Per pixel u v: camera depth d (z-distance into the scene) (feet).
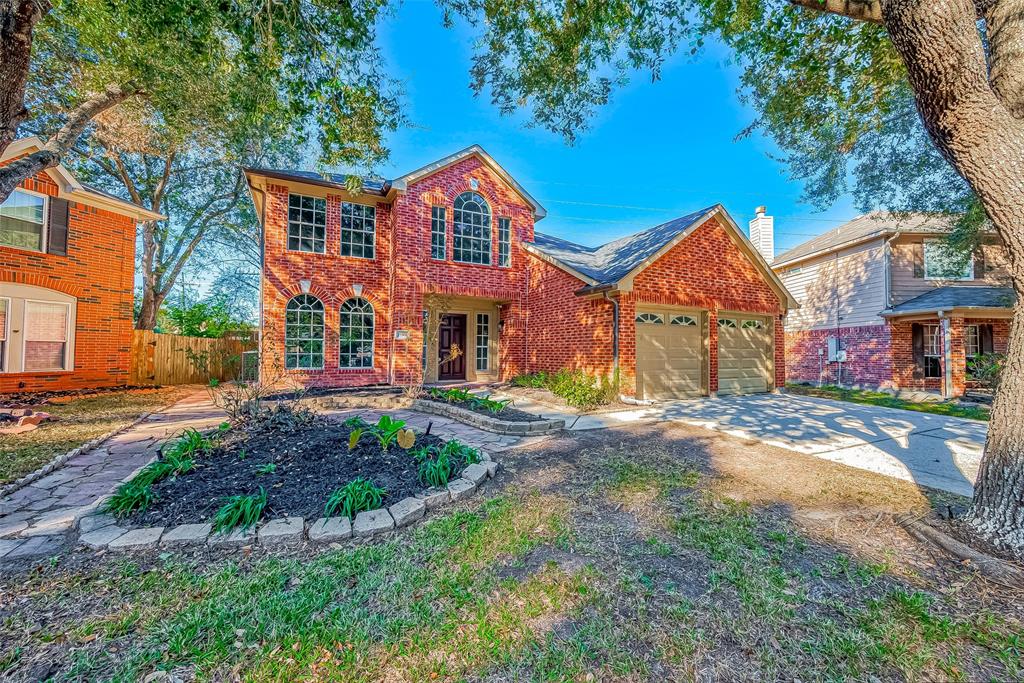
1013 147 9.14
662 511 11.95
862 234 46.70
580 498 12.88
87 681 5.87
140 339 41.57
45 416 22.54
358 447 15.46
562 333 37.42
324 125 21.59
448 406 25.73
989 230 36.94
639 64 20.35
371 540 10.16
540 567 8.99
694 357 35.73
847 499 12.89
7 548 9.50
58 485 13.52
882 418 26.45
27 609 7.41
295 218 36.68
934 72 9.59
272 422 17.76
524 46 19.66
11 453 16.42
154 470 12.39
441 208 39.91
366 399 29.53
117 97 24.61
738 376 38.01
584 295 33.42
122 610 7.43
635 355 32.07
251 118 21.93
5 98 12.14
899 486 14.02
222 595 7.84
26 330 32.17
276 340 35.09
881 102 21.63
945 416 27.48
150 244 55.52
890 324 43.93
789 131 24.41
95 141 41.09
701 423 24.54
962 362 37.99
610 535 10.49
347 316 38.34
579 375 33.17
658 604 7.75
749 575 8.70
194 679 5.95
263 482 12.51
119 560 9.02
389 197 38.99
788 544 10.03
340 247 38.17
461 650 6.56
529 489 13.65
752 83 22.49
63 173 33.06
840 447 19.25
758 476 15.06
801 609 7.64
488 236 42.06
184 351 45.83
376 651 6.54
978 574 8.72
